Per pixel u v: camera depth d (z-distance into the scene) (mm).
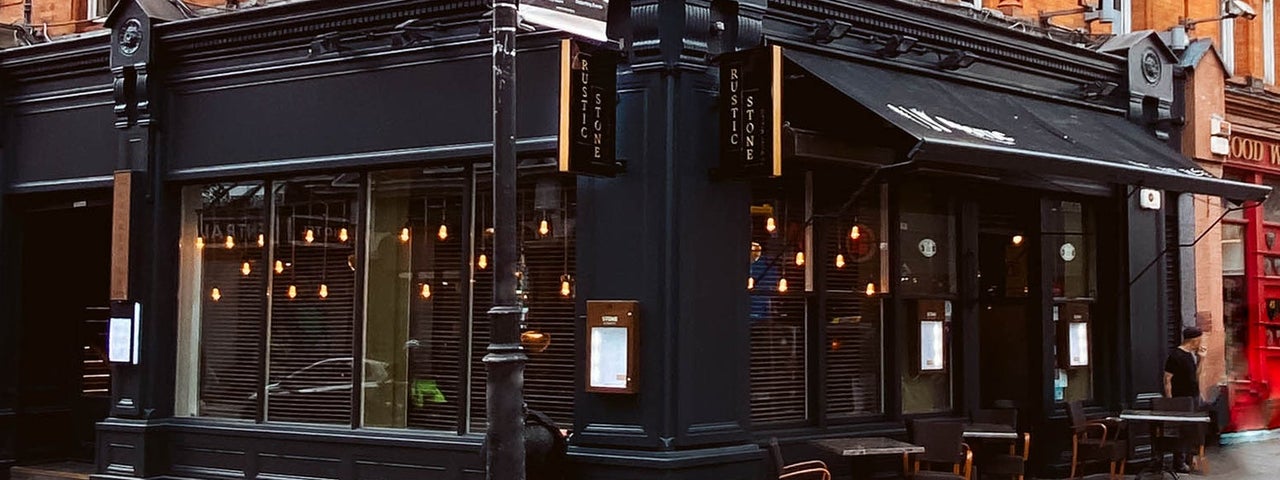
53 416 15391
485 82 11320
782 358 11750
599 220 10555
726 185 10641
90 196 14359
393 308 12141
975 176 13031
